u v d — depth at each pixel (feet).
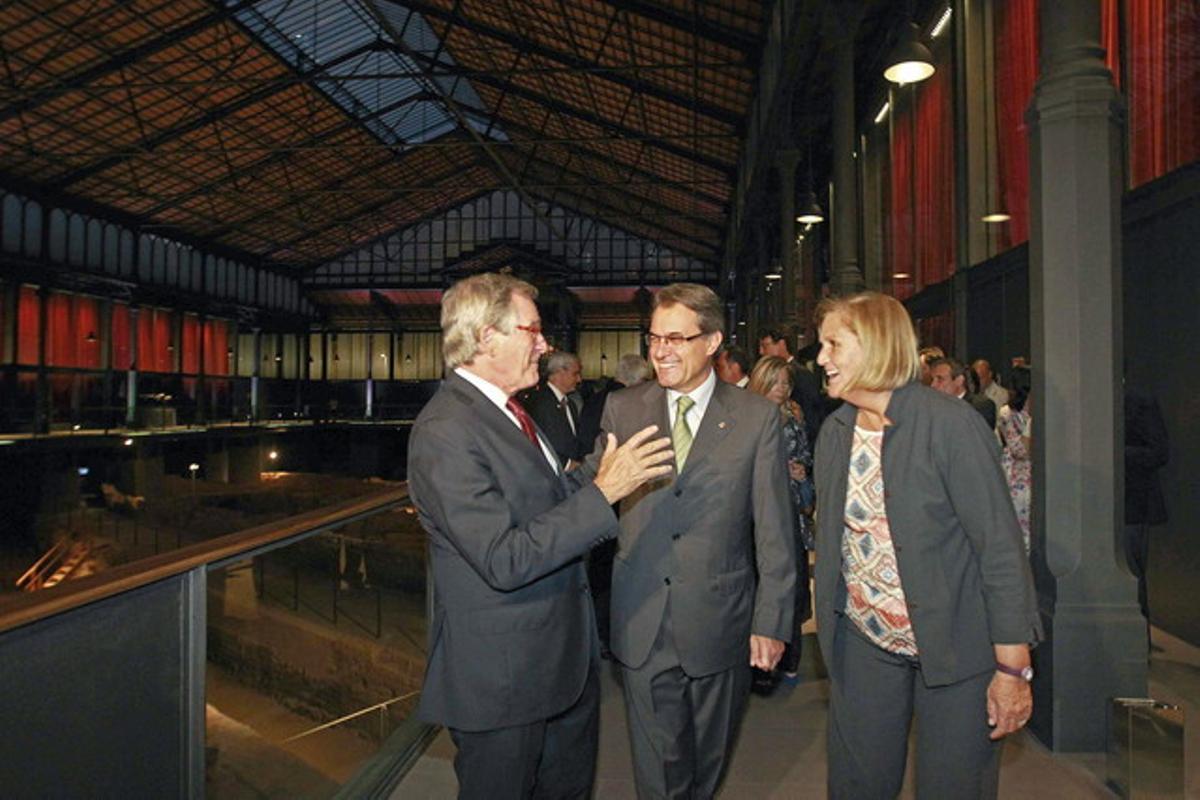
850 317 7.00
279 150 79.87
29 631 5.33
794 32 35.50
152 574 6.10
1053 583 11.89
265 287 134.82
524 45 68.90
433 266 141.59
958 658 6.80
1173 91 19.10
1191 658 16.44
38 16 62.95
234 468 119.65
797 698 14.24
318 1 75.77
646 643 8.07
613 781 11.09
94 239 97.30
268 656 11.52
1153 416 15.02
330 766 11.95
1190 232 17.38
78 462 87.10
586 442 16.21
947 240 36.14
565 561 6.41
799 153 48.19
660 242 133.49
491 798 6.84
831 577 7.54
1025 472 16.12
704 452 8.22
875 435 7.27
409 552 13.91
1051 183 12.21
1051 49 12.35
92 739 5.81
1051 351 12.16
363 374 149.69
